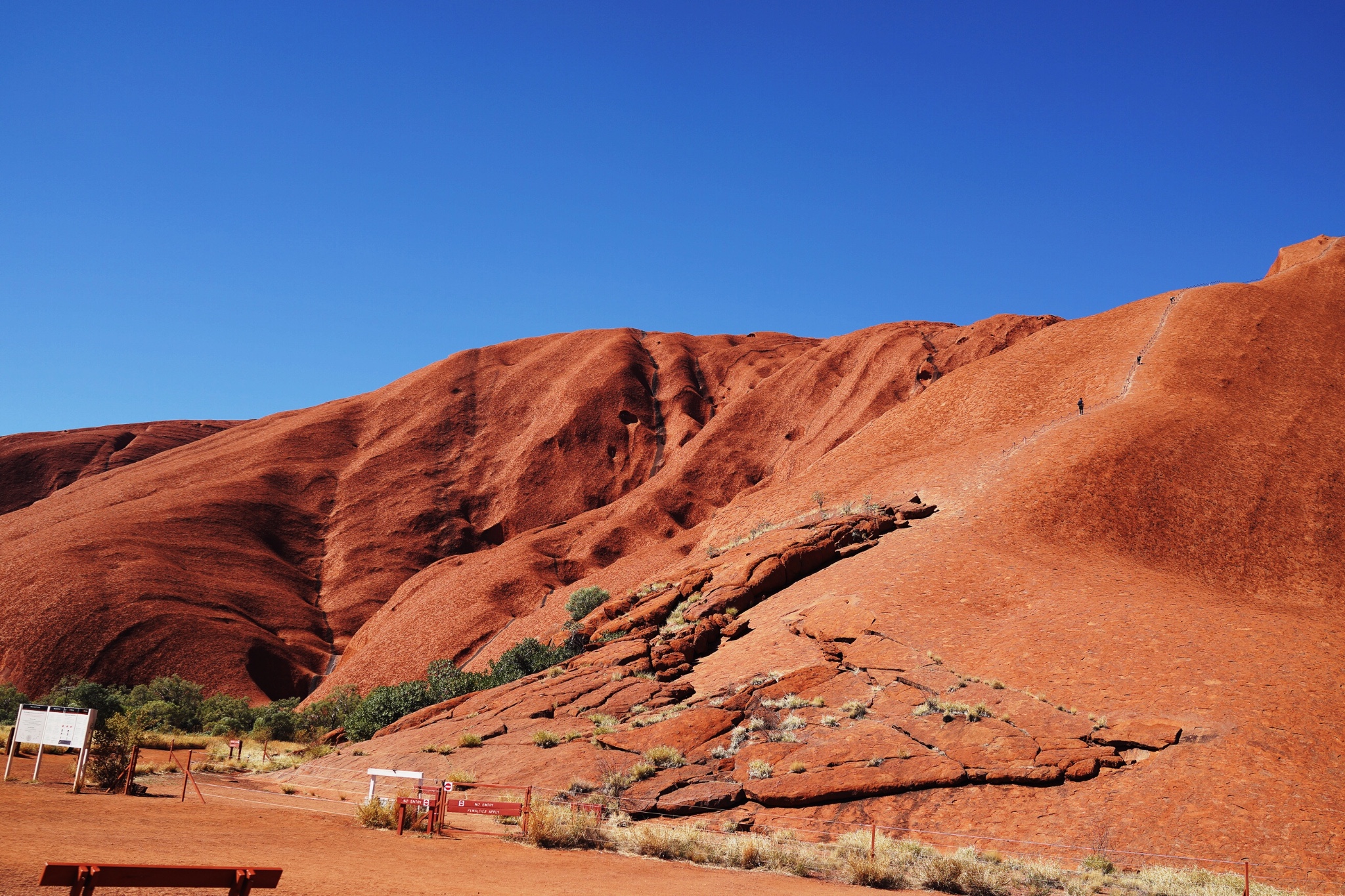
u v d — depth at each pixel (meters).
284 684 66.00
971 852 14.55
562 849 13.74
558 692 25.17
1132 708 18.97
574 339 125.12
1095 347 55.62
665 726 20.69
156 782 19.19
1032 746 17.55
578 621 35.66
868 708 20.50
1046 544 31.73
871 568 29.64
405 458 101.38
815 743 18.94
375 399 114.56
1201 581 31.19
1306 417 43.25
